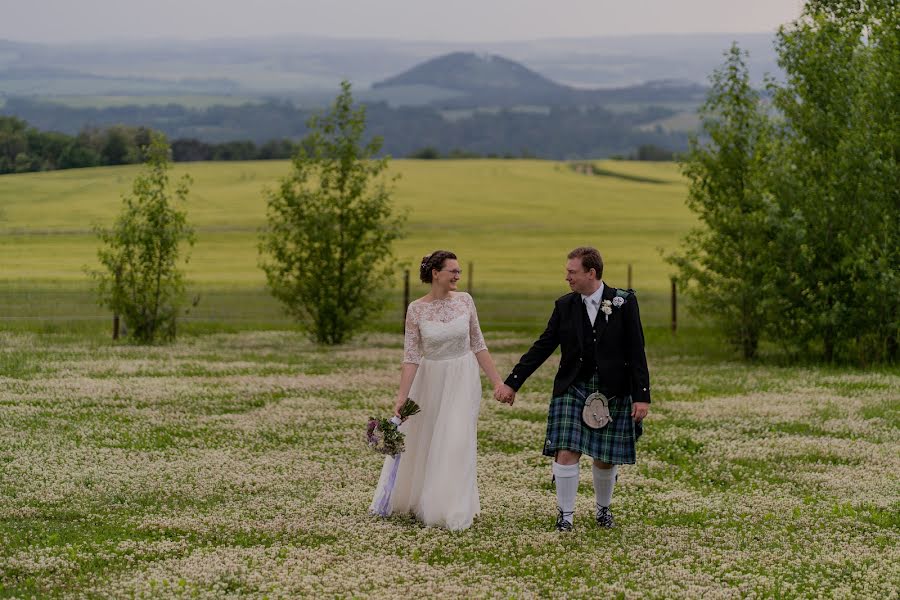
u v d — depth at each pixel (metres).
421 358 13.75
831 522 13.20
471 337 13.85
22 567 10.90
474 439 13.45
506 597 10.06
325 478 15.85
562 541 12.22
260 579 10.56
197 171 162.25
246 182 145.12
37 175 145.50
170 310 39.06
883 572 10.95
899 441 19.20
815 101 34.97
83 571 10.91
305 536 12.45
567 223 113.25
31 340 37.72
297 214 39.75
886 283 30.28
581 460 17.64
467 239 98.12
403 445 13.35
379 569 10.97
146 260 38.06
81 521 13.09
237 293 58.56
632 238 100.81
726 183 35.62
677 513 13.84
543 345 13.02
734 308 34.72
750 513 13.77
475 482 13.42
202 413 21.77
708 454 18.03
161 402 22.91
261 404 23.05
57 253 77.69
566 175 181.62
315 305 39.06
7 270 65.75
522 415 21.97
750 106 35.62
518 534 12.66
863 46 34.47
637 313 12.62
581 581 10.64
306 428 20.19
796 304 32.88
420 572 10.83
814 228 32.69
